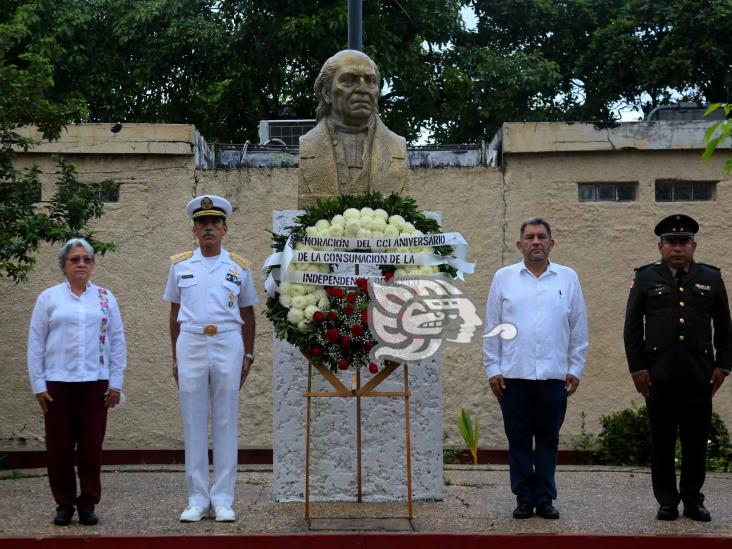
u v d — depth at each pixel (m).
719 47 17.56
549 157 10.92
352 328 6.43
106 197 10.91
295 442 7.26
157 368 10.77
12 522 6.49
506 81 17.55
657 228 6.82
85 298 6.55
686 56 17.41
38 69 9.66
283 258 6.62
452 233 6.68
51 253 10.79
